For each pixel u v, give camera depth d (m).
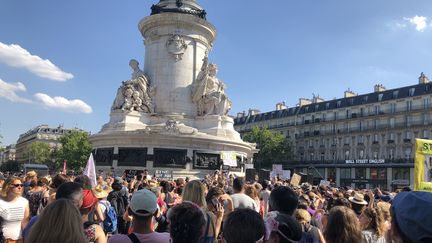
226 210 7.41
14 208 7.05
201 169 26.31
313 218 8.63
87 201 5.88
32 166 53.81
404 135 68.19
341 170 76.81
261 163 86.81
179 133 26.23
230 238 3.57
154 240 4.68
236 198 7.91
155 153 25.84
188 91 29.27
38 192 9.95
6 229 6.96
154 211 4.85
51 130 153.75
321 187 16.50
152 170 25.66
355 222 4.96
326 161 79.56
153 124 28.02
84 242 3.33
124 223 10.84
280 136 85.75
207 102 28.80
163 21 29.44
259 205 9.75
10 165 132.12
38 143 136.25
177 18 29.22
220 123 28.16
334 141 79.50
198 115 29.00
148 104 28.53
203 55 30.50
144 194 4.91
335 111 80.31
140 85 28.67
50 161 133.25
